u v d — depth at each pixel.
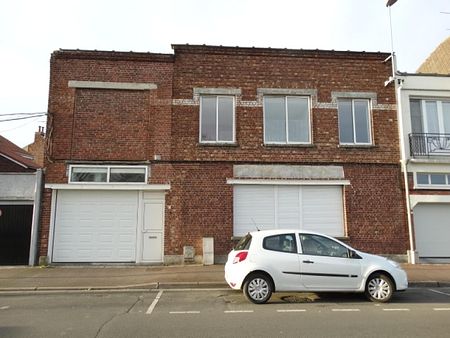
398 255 14.73
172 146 14.71
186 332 6.36
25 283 10.81
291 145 15.05
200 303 8.63
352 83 15.72
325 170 15.02
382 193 15.08
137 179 14.54
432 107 16.06
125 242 14.22
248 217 14.64
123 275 11.92
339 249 8.89
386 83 15.73
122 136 14.69
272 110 15.47
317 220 14.85
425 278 11.46
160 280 11.03
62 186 14.10
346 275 8.69
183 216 14.34
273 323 6.92
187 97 15.08
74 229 14.16
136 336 6.14
